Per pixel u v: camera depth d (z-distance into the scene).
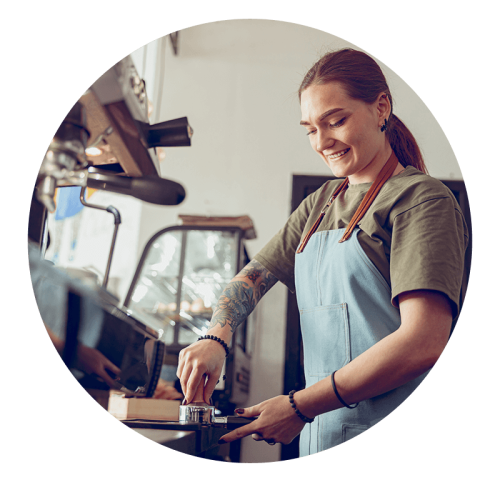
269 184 4.27
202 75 4.38
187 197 4.25
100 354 1.38
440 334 1.08
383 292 1.28
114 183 2.04
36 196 1.22
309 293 1.43
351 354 1.31
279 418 1.13
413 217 1.20
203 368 1.30
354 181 1.45
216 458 1.97
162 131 1.77
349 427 1.26
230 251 3.60
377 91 1.38
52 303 1.17
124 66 1.43
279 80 4.34
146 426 1.08
